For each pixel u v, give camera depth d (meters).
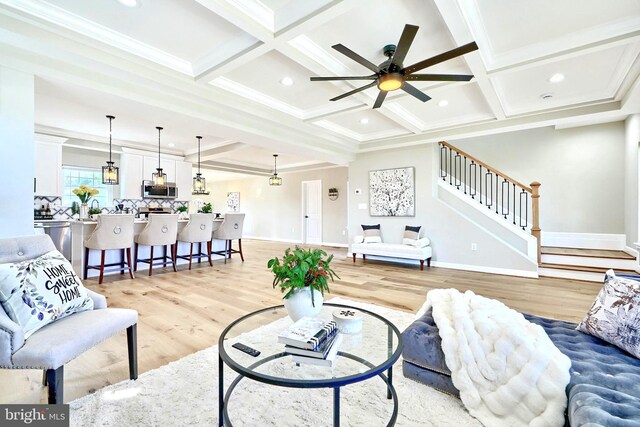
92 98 3.09
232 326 1.72
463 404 1.64
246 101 3.90
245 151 7.37
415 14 2.37
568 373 1.33
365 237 6.36
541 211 5.88
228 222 6.29
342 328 1.70
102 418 1.54
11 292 1.49
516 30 2.58
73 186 6.61
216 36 2.66
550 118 4.36
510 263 5.02
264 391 1.79
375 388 1.82
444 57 2.23
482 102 4.16
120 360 2.18
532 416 1.38
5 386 1.85
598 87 3.64
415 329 1.94
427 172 5.86
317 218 9.75
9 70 2.44
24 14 2.22
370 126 5.41
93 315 1.75
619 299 1.64
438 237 5.74
